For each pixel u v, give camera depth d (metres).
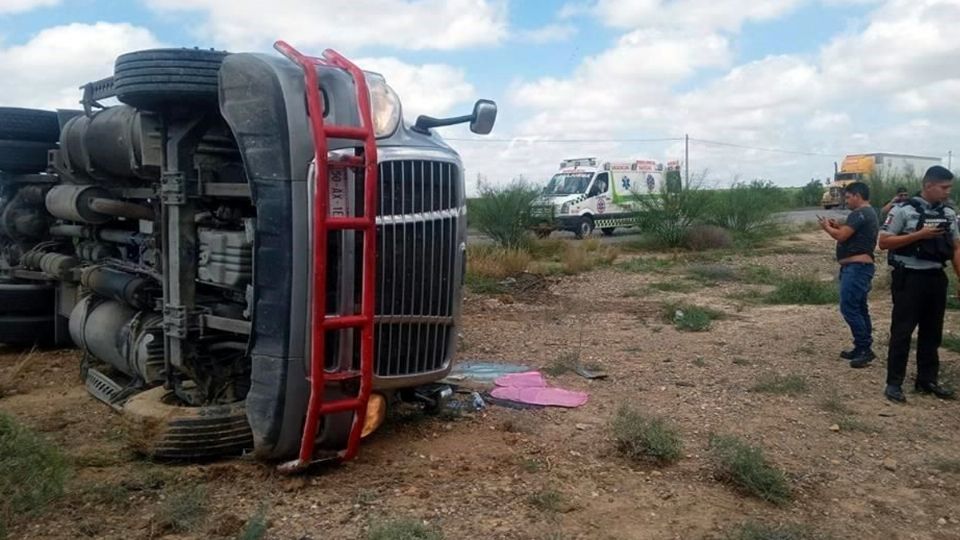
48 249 8.15
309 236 4.62
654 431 5.61
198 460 5.14
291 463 4.86
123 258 6.91
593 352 9.04
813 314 11.79
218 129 5.39
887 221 7.24
